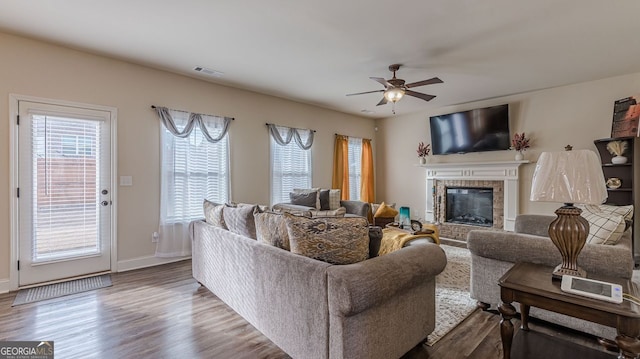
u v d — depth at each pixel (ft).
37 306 8.81
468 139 18.80
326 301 5.21
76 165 11.19
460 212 19.69
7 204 9.98
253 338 7.16
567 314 4.91
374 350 5.44
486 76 14.12
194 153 14.12
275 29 9.61
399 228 13.12
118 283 10.73
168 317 8.18
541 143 16.40
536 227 10.84
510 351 5.84
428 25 9.37
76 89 11.19
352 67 12.96
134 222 12.49
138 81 12.61
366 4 8.20
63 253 10.96
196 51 11.33
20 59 10.18
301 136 18.84
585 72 13.58
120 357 6.40
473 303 8.92
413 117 22.03
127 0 8.04
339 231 5.91
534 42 10.54
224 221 9.16
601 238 7.26
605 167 14.16
